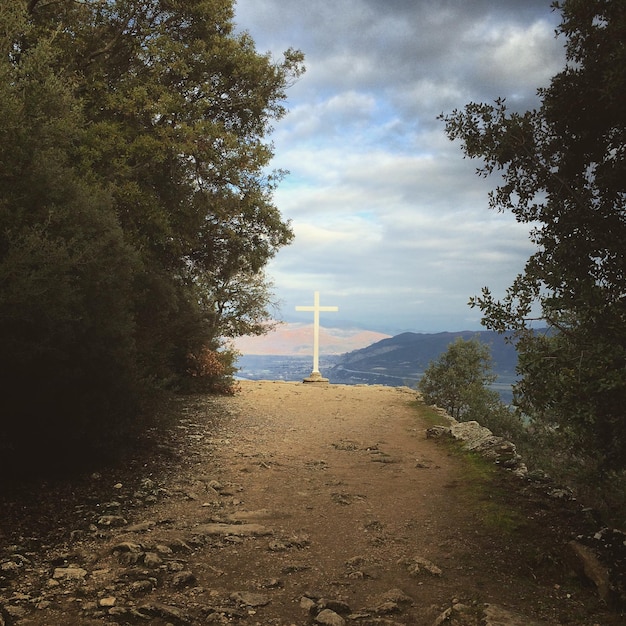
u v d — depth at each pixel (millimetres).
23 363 6465
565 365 4500
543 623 4176
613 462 4633
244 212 15938
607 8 4910
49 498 6934
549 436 10375
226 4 15234
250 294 22484
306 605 4395
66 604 4242
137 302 12352
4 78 6707
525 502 7406
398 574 5172
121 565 5051
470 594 4719
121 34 14453
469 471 9336
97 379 7820
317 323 28828
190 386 18750
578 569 5223
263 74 15773
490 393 19438
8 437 7008
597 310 4328
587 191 5285
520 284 4840
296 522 6684
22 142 6461
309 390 23281
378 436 13031
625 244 4801
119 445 8797
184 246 15242
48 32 12484
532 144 5445
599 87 5043
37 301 6133
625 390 4066
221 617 4133
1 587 4496
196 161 14695
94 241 7504
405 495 8055
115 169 12336
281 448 11180
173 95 13875
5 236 6223
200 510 6988
